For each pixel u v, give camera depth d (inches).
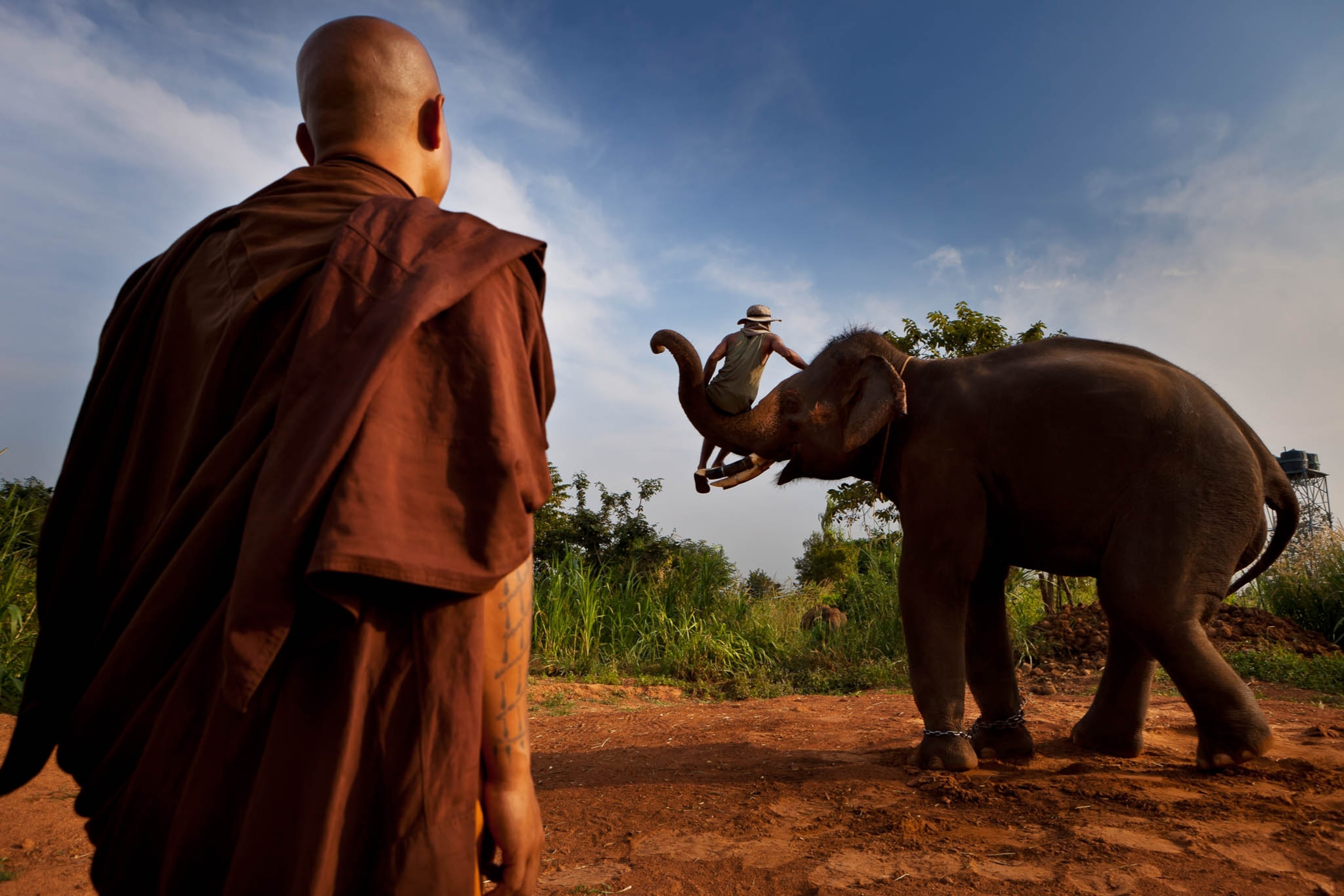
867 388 190.9
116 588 48.7
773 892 104.2
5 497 293.1
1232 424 163.9
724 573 478.3
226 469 43.2
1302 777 145.9
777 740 210.8
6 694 236.7
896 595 412.2
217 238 51.4
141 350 52.7
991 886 100.6
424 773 40.8
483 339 43.7
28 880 118.8
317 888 38.2
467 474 42.0
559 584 418.9
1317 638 376.2
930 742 168.1
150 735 42.5
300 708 40.8
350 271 44.1
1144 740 188.9
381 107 59.6
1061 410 167.0
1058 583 451.5
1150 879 99.4
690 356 237.9
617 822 141.2
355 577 40.2
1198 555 153.3
